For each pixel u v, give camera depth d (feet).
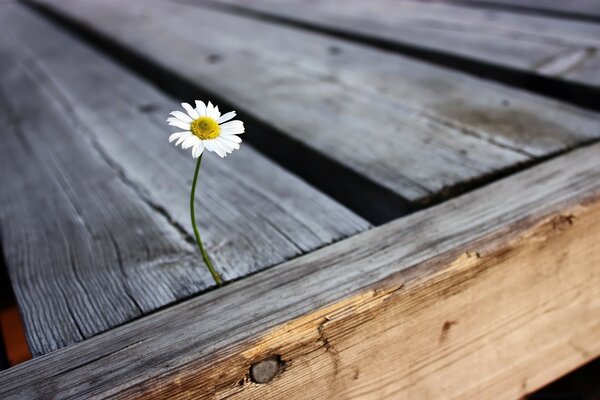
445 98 1.93
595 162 1.33
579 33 2.52
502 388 1.21
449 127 1.66
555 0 3.43
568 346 1.27
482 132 1.60
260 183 1.48
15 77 2.89
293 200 1.38
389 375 1.05
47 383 0.88
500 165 1.39
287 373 0.96
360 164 1.47
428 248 1.08
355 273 1.03
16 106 2.39
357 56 2.59
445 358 1.10
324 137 1.65
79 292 1.13
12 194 1.58
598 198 1.19
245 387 0.93
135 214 1.40
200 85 2.25
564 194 1.20
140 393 0.86
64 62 3.10
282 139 1.73
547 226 1.13
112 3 4.92
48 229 1.38
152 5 4.67
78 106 2.28
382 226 1.17
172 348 0.92
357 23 3.20
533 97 1.86
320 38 3.00
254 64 2.55
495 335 1.15
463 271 1.06
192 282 1.12
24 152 1.86
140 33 3.45
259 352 0.92
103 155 1.75
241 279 1.10
